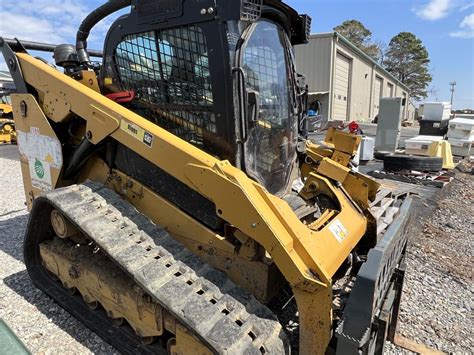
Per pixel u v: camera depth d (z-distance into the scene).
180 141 2.16
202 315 1.79
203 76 2.20
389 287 2.42
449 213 5.87
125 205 2.46
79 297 2.89
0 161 10.08
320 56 19.55
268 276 2.07
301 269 1.79
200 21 2.11
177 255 2.15
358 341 1.68
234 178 1.93
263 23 2.40
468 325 2.91
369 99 30.12
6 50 3.07
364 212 2.87
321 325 1.81
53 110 2.80
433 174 7.61
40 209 2.71
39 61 2.99
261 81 2.38
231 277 2.18
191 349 1.99
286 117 2.73
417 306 3.14
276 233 1.83
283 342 1.83
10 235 4.40
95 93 2.57
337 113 22.86
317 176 2.76
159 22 2.29
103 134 2.46
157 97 2.47
